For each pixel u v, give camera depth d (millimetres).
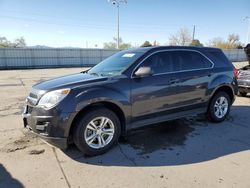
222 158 3732
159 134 4695
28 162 3570
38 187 2955
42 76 18219
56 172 3301
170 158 3723
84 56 36688
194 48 5051
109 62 4711
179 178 3156
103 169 3387
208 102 5195
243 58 52156
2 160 3621
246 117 5914
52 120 3441
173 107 4578
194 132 4836
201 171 3342
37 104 3570
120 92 3869
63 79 4125
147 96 4160
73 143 4004
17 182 3057
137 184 3018
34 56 32938
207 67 5129
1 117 5934
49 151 3932
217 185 2998
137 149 4031
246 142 4363
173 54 4648
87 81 3799
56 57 34562
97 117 3715
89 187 2959
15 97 8773
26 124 3928
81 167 3441
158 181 3084
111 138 3908
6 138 4465
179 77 4570
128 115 4008
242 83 7973
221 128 5086
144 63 4230
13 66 31672
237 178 3166
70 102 3477
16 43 59875
